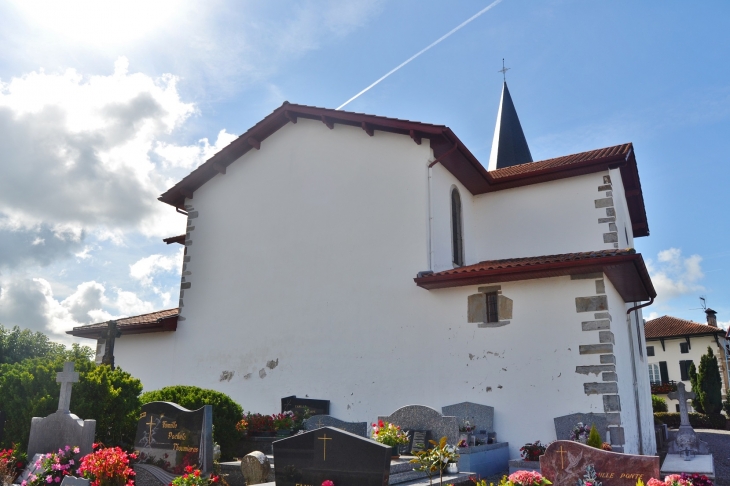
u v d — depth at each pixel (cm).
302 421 1485
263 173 1919
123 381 1246
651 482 840
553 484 944
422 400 1483
